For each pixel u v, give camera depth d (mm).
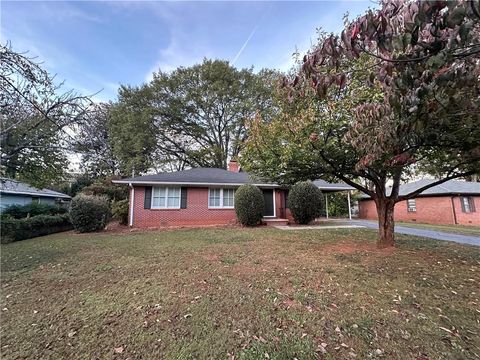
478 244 7332
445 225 15367
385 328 2828
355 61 3131
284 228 11227
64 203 19500
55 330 2869
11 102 4773
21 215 13961
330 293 3734
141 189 12719
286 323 2949
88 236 9609
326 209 18234
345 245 7031
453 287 3934
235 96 22328
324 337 2682
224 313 3180
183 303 3457
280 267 4984
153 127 21953
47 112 5141
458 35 1646
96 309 3336
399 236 8867
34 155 6848
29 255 6398
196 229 11148
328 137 5047
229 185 13586
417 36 1668
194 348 2525
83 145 6102
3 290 4039
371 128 3445
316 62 2119
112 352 2482
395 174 6352
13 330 2877
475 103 2854
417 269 4789
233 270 4828
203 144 24547
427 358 2350
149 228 11883
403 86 2123
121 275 4637
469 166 5289
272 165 5996
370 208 21891
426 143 4199
